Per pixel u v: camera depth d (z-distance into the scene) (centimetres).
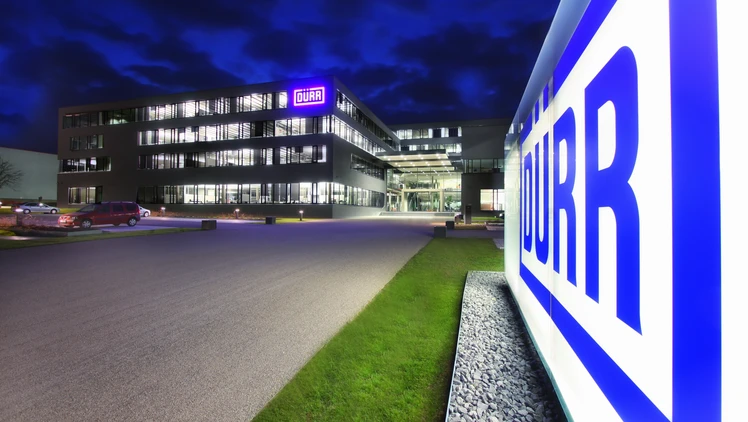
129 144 4753
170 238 1575
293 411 270
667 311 130
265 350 387
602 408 190
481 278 719
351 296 607
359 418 261
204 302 571
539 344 350
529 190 416
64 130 5109
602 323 189
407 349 383
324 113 3912
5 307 545
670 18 125
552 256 296
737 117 98
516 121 527
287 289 655
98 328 454
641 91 146
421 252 1114
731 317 102
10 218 2453
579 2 222
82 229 1798
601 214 189
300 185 4006
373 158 5031
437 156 4809
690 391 118
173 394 298
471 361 350
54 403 284
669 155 127
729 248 102
